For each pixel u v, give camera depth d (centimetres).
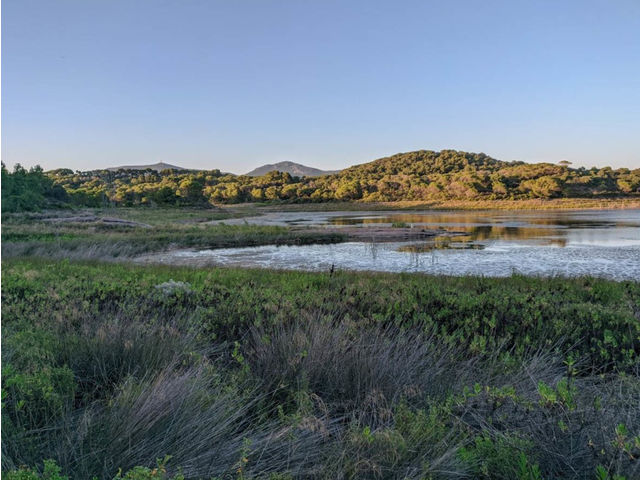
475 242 2598
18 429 250
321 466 245
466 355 416
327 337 417
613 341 426
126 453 246
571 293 814
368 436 254
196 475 243
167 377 332
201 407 296
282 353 395
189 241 2669
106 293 752
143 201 11000
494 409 296
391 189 13900
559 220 4884
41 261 1370
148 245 2373
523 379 365
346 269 1443
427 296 708
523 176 13650
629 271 1490
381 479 236
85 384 360
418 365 377
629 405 302
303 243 2652
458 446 255
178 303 649
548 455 255
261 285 899
